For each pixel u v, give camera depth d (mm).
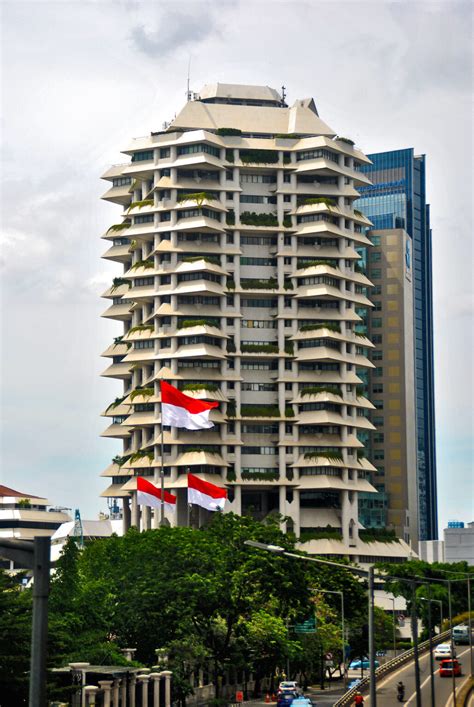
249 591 146375
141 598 140250
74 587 133375
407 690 148875
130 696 113875
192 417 184500
